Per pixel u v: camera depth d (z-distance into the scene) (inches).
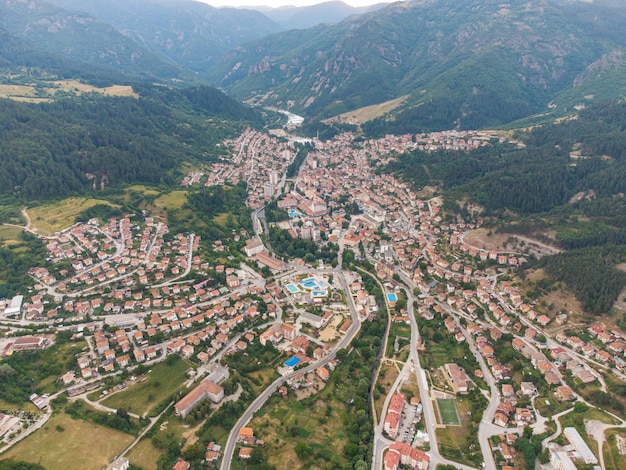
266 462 7116.1
